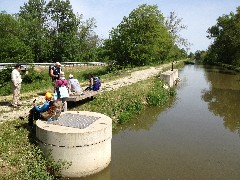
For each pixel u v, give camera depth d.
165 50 64.00
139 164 11.05
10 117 12.28
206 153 12.45
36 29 60.34
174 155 12.09
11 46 42.75
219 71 60.44
